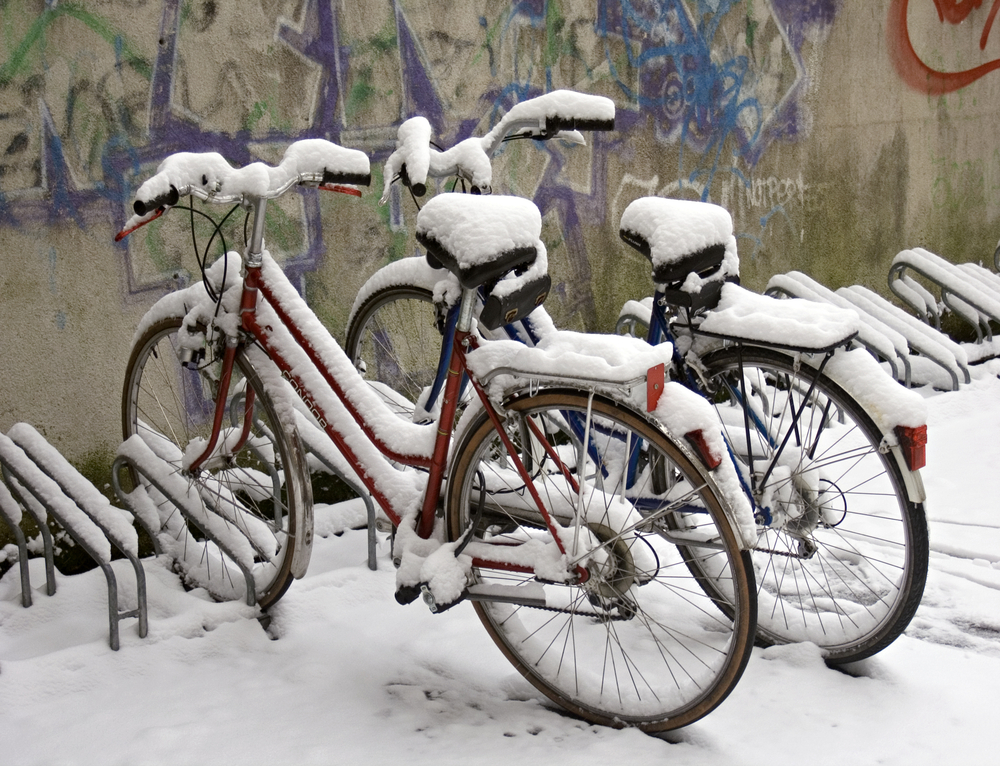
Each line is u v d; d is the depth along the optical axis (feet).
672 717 7.90
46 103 10.45
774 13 18.01
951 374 17.39
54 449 9.80
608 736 7.97
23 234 10.48
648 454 9.12
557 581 7.79
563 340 8.05
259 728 7.93
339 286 13.26
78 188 10.80
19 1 10.11
